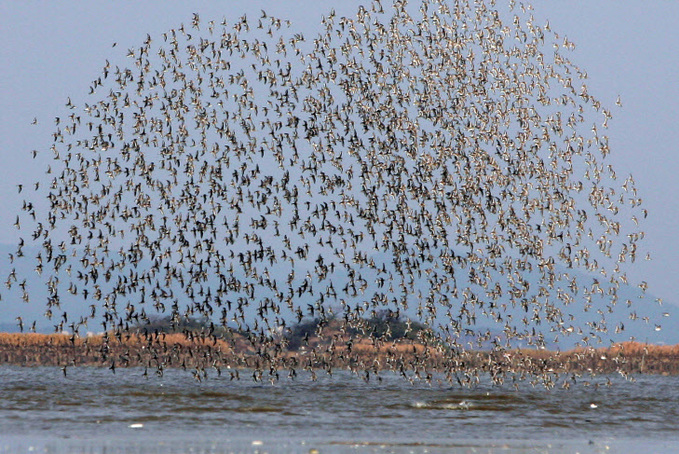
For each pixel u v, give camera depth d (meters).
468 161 55.12
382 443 35.12
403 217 52.53
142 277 50.38
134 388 53.12
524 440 36.97
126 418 40.78
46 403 45.66
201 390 52.56
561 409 47.41
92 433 36.44
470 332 53.22
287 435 36.88
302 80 54.03
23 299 48.25
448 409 46.38
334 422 40.81
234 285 50.94
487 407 47.44
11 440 34.31
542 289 53.25
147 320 50.66
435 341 54.09
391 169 53.62
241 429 38.28
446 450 33.88
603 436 38.78
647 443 36.72
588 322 54.03
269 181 52.12
